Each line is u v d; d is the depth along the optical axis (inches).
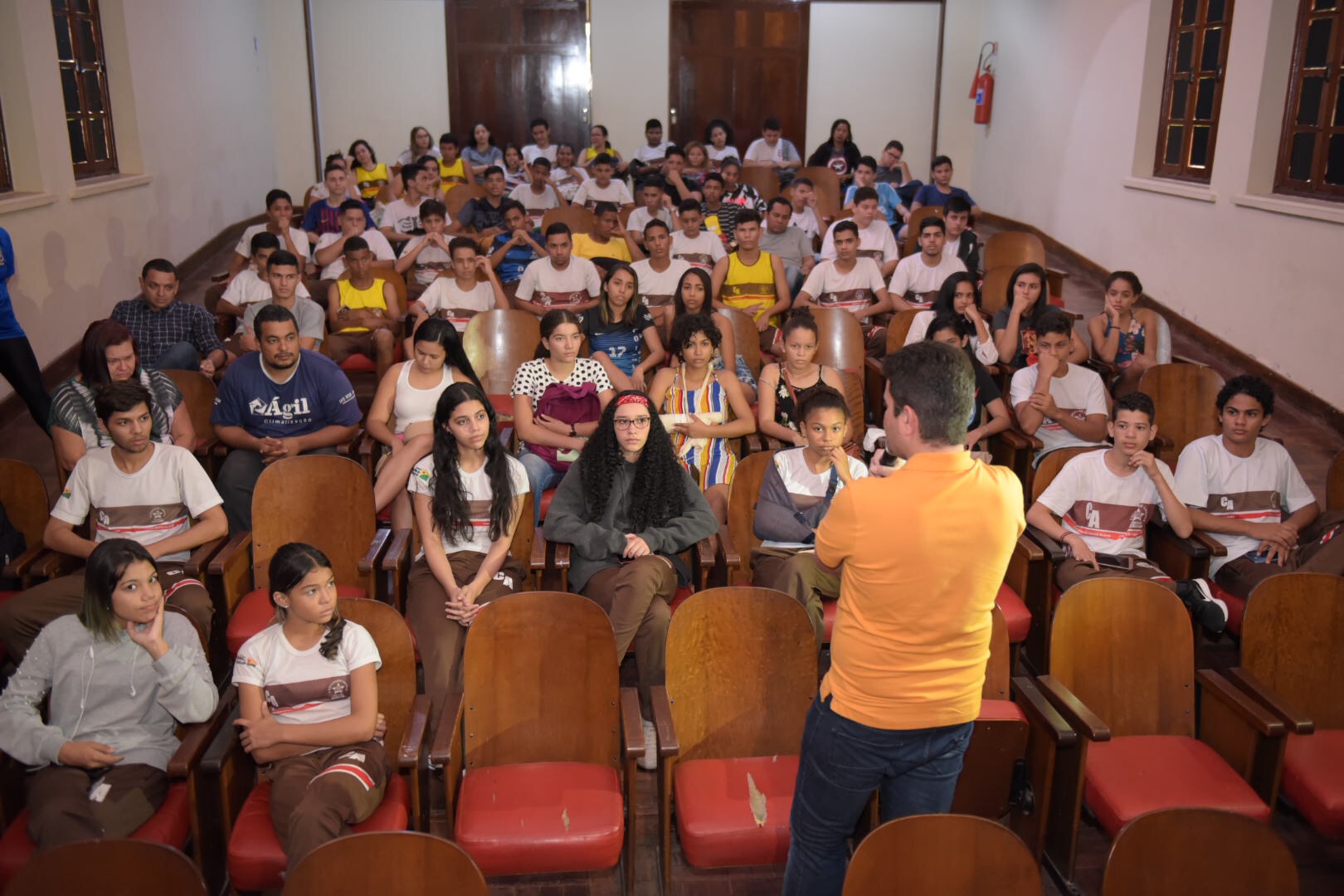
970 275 213.8
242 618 122.8
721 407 161.8
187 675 97.4
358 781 93.2
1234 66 263.0
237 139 415.2
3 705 98.6
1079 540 134.0
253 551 132.3
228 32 406.0
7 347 189.8
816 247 308.8
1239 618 133.0
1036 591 135.6
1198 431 176.4
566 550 129.8
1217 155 271.4
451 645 119.2
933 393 71.8
